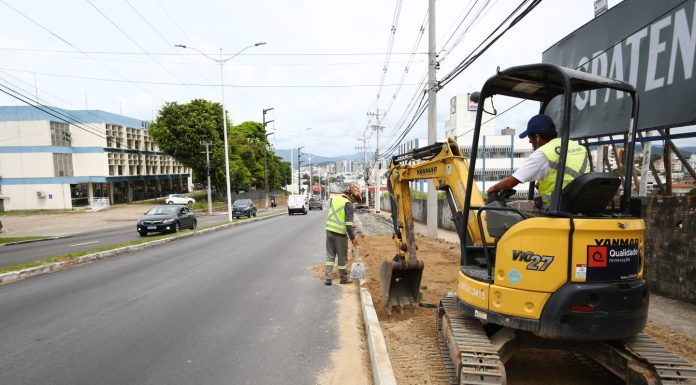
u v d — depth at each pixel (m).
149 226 18.30
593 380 3.72
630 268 3.09
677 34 6.19
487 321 3.40
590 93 8.31
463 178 4.58
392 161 6.29
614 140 8.31
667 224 6.14
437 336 4.80
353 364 4.31
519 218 3.53
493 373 2.92
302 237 16.23
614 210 3.60
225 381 3.91
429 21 15.48
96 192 44.38
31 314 6.02
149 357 4.45
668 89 6.37
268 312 6.11
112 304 6.53
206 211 46.03
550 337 3.02
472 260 4.34
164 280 8.30
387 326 5.22
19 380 3.91
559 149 3.45
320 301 6.70
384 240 14.91
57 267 9.76
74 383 3.85
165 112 46.03
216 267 9.71
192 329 5.35
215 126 46.94
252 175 70.94
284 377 4.00
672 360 2.90
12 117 39.00
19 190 39.41
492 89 4.31
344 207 7.79
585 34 8.51
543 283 3.05
